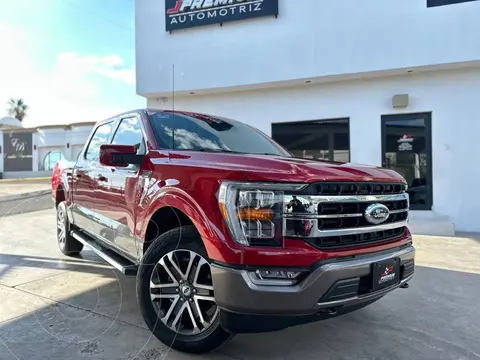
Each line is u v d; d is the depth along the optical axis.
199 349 2.66
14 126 32.94
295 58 8.67
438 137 8.32
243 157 2.68
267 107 9.54
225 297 2.32
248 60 9.04
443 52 7.73
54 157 27.69
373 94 8.71
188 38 9.50
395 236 2.88
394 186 2.88
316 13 8.48
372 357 2.80
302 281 2.27
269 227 2.31
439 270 5.11
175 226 3.09
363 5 8.16
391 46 8.02
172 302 2.81
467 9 7.59
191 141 3.47
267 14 8.77
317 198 2.35
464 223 8.23
